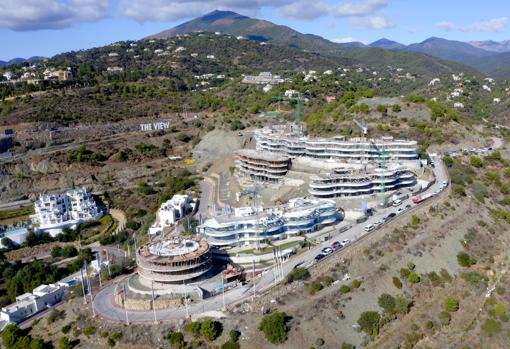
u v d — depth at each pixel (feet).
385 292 590.14
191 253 589.32
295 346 491.31
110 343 510.17
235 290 572.51
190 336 501.56
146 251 607.37
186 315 525.34
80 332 535.60
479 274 651.25
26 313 604.49
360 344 516.73
